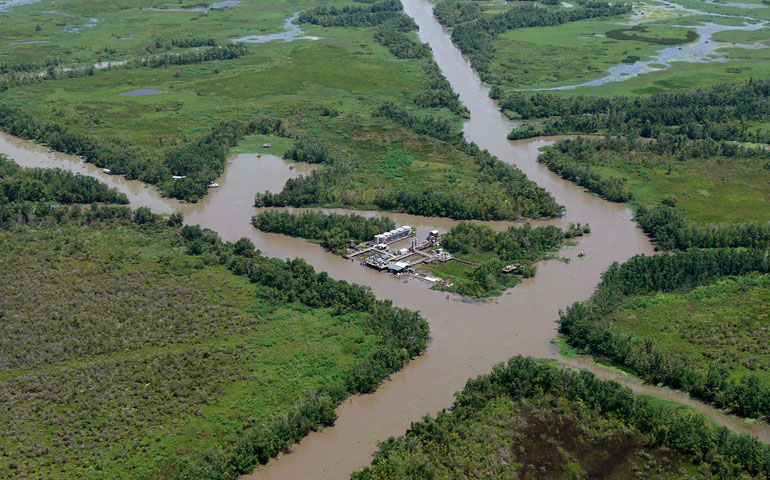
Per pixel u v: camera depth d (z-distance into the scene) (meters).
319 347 139.75
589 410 120.88
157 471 108.94
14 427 116.38
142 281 163.12
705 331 143.88
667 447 114.06
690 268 162.62
